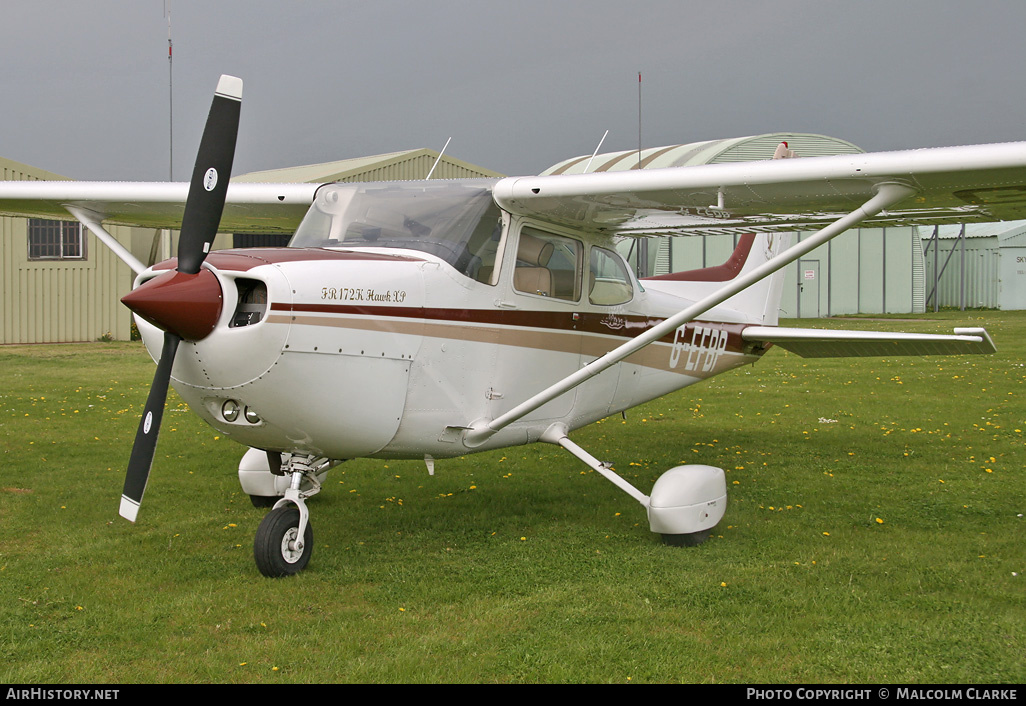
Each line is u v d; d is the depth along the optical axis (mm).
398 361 4148
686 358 6297
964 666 3016
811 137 24000
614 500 5547
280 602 3684
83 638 3270
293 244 4684
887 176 3922
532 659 3086
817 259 28547
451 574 4047
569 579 3967
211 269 3721
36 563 4184
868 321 24594
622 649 3162
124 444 7316
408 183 4809
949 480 5902
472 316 4496
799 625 3371
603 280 5461
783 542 4492
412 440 4363
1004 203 4469
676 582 3895
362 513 5219
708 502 4512
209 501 5473
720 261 26484
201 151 3764
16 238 17094
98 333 18312
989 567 4043
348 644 3213
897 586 3807
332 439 4039
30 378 11766
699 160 22328
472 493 5770
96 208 6004
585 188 4434
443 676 2957
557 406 5203
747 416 8906
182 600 3680
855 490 5672
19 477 6074
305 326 3752
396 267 4184
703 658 3086
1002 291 33906
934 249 32250
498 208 4695
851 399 9914
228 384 3727
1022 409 8914
